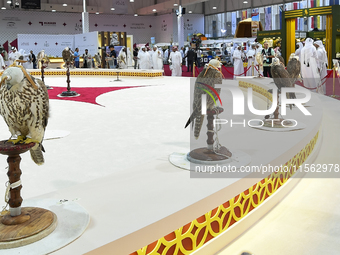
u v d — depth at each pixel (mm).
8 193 1521
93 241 1414
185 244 1739
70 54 8891
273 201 2438
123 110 6645
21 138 1496
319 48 9516
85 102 7844
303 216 2297
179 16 22609
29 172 3121
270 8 25375
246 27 24078
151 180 2039
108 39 20766
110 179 2084
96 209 1692
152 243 1586
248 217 2148
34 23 28141
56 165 3322
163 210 1659
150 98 8375
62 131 4766
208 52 22547
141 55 17031
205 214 1826
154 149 3863
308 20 22484
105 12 29875
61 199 1812
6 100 1452
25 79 1445
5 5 26656
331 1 21281
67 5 28047
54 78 15297
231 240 2023
